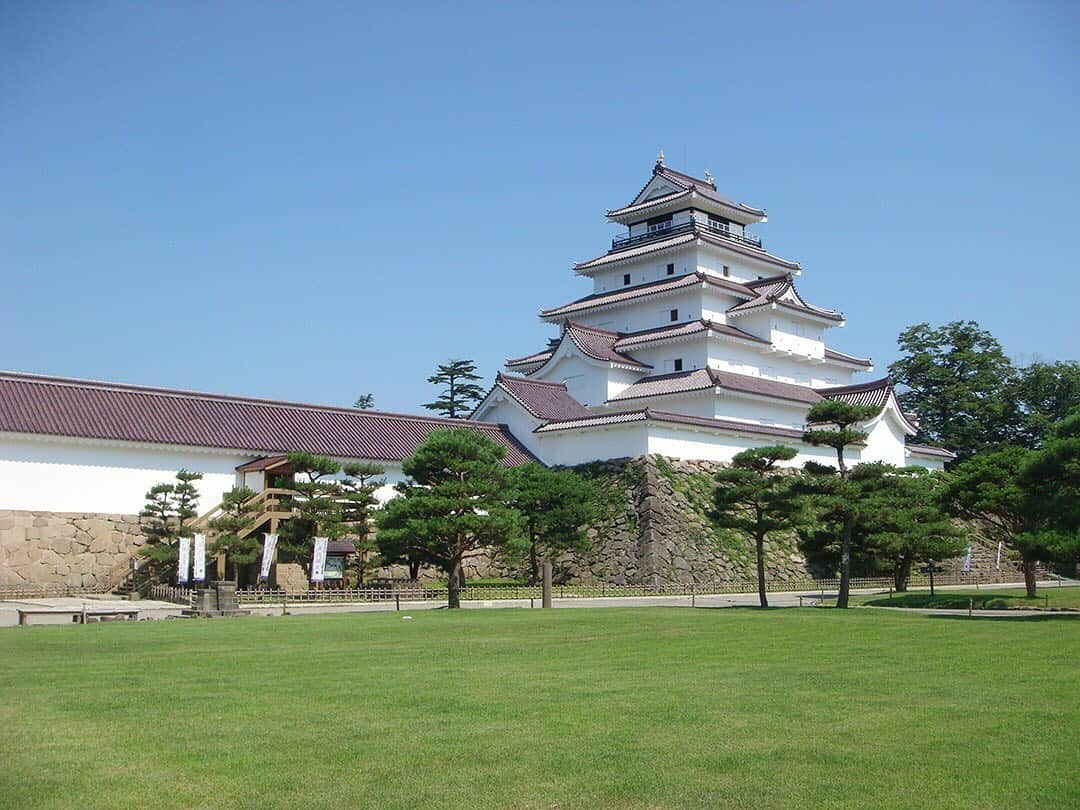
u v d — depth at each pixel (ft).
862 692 51.21
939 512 144.15
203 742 39.88
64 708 46.34
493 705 47.55
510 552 125.18
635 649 70.08
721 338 214.07
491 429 194.18
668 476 170.60
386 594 131.44
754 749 38.96
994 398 294.05
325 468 140.87
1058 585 190.60
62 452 142.41
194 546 136.98
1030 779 34.88
